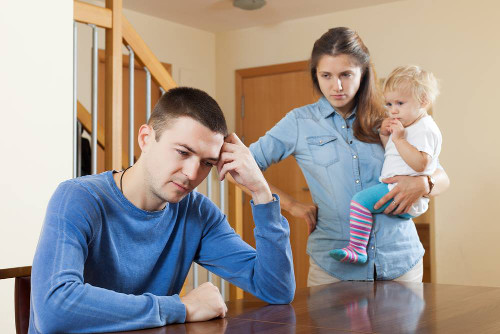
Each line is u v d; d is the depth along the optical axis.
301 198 4.98
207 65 5.39
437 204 4.23
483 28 4.08
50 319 0.99
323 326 1.02
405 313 1.12
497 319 1.05
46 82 2.11
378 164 1.92
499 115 4.01
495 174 4.02
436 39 4.27
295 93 4.98
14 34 2.01
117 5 2.56
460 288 1.45
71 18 2.21
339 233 1.89
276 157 1.99
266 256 1.28
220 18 4.95
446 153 4.21
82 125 2.80
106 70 2.56
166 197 1.15
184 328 1.03
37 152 2.07
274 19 4.96
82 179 1.18
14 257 1.99
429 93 1.96
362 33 4.60
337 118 1.93
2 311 1.96
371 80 1.90
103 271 1.17
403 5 4.41
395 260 1.85
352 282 1.62
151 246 1.23
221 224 1.39
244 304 1.30
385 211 1.84
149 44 4.86
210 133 1.12
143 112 4.83
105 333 1.00
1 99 1.97
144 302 1.04
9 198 1.98
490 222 4.03
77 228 1.08
